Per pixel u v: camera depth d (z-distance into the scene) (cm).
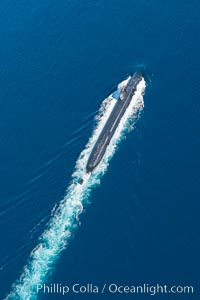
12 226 15900
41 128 18325
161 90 18775
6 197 16625
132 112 18212
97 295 14662
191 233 15600
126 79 19250
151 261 15162
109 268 15062
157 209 16100
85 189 16488
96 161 16875
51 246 15438
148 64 19600
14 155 17775
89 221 15875
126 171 16850
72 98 19000
